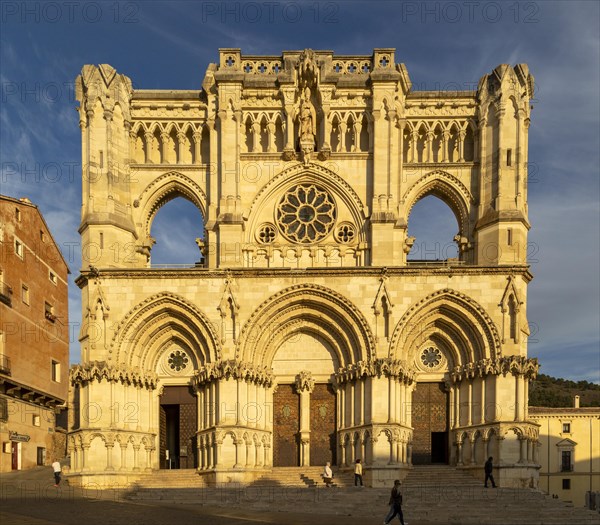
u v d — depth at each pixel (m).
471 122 59.56
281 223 58.50
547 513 42.94
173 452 57.81
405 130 60.44
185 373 56.69
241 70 58.72
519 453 51.69
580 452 101.69
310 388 56.09
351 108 59.12
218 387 53.31
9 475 60.41
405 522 38.97
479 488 48.94
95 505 42.09
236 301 54.59
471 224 58.38
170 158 60.44
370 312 54.44
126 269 54.47
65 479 53.41
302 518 39.56
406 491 47.91
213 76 58.88
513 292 53.84
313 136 59.06
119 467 52.56
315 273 54.69
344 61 60.00
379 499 45.88
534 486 51.69
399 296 54.53
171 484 51.47
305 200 58.94
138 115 59.78
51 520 36.44
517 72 58.03
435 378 56.12
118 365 53.91
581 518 41.72
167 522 36.59
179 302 54.66
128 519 37.38
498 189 56.47
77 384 53.78
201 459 53.75
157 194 59.44
